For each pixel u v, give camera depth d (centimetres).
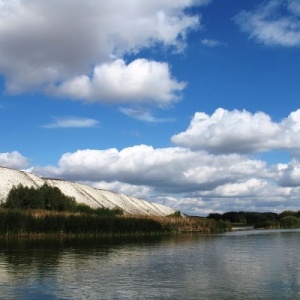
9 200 11538
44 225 8794
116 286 3344
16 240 7781
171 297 2980
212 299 2928
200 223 13800
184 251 6269
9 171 15862
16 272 3972
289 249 6762
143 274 3947
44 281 3525
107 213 13375
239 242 8438
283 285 3434
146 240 8675
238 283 3519
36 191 12050
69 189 17275
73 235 9225
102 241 8156
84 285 3372
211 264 4719
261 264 4756
